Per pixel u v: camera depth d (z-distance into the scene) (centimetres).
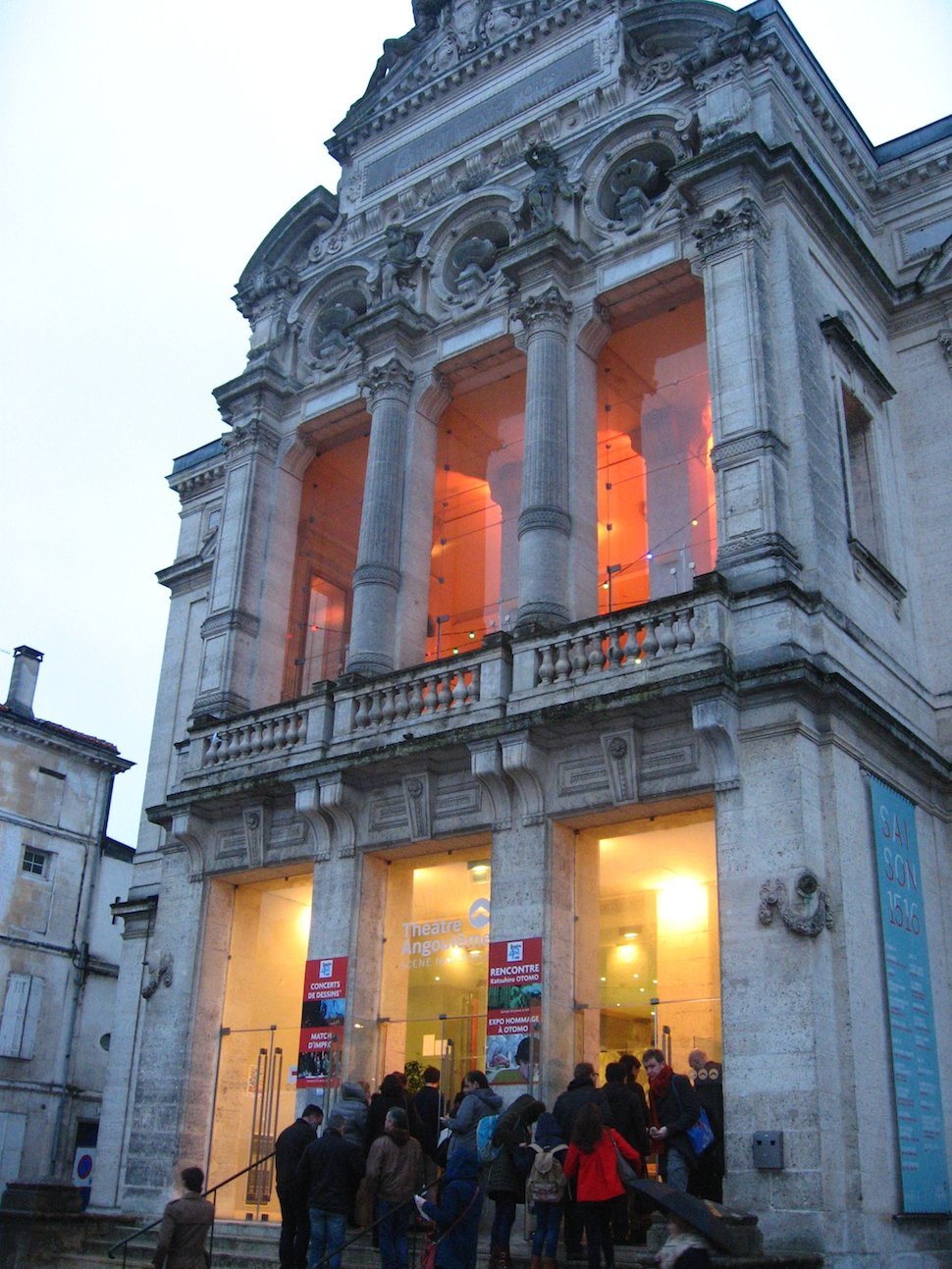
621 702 1808
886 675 1969
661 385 2350
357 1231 1636
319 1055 2031
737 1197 1543
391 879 2161
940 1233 1681
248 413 2734
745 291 2009
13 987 3844
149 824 3009
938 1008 1836
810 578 1841
